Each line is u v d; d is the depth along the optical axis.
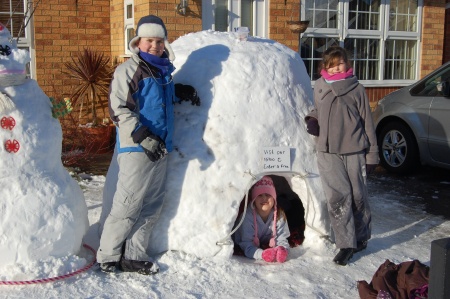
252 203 4.14
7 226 3.45
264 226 4.21
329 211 4.09
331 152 4.03
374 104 10.89
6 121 3.51
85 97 9.12
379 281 3.33
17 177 3.53
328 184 4.05
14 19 8.95
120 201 3.68
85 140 8.27
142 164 3.63
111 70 9.03
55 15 9.20
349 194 4.03
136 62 3.64
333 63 4.03
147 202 3.85
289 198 4.92
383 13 10.72
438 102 7.02
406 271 3.36
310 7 9.86
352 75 4.12
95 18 9.55
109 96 3.64
